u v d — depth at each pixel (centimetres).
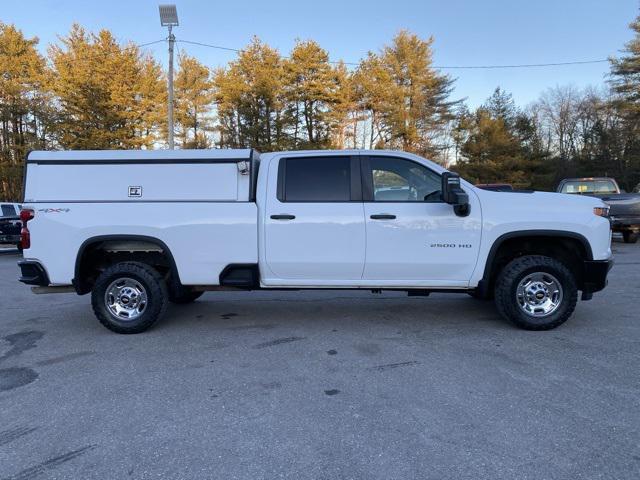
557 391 367
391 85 4153
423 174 527
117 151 534
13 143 3556
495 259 541
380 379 399
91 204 529
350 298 721
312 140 3916
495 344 484
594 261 512
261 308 664
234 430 317
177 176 527
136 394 378
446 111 4475
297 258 522
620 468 265
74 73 3341
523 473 262
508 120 4459
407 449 289
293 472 268
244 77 3794
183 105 4134
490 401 352
